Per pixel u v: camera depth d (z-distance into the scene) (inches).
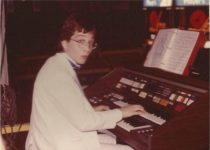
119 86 133.1
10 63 370.0
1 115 96.5
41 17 434.6
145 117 105.7
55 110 93.7
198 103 95.6
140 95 120.6
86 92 135.0
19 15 419.2
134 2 478.9
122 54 450.9
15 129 143.5
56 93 92.3
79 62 98.5
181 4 253.4
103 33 471.8
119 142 118.4
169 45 123.6
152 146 92.4
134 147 98.8
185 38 118.6
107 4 470.6
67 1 444.5
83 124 91.6
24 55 414.6
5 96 98.0
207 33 228.4
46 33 436.8
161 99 111.7
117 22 477.7
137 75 129.5
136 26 492.1
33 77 336.5
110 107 120.1
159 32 131.7
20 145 138.0
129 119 106.1
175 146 94.4
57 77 93.4
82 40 96.4
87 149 95.3
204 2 242.7
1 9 85.7
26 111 193.5
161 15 262.5
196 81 109.2
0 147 79.7
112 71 139.8
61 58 97.3
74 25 96.3
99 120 93.7
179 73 116.6
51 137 94.0
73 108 91.2
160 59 125.6
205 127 96.9
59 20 442.6
